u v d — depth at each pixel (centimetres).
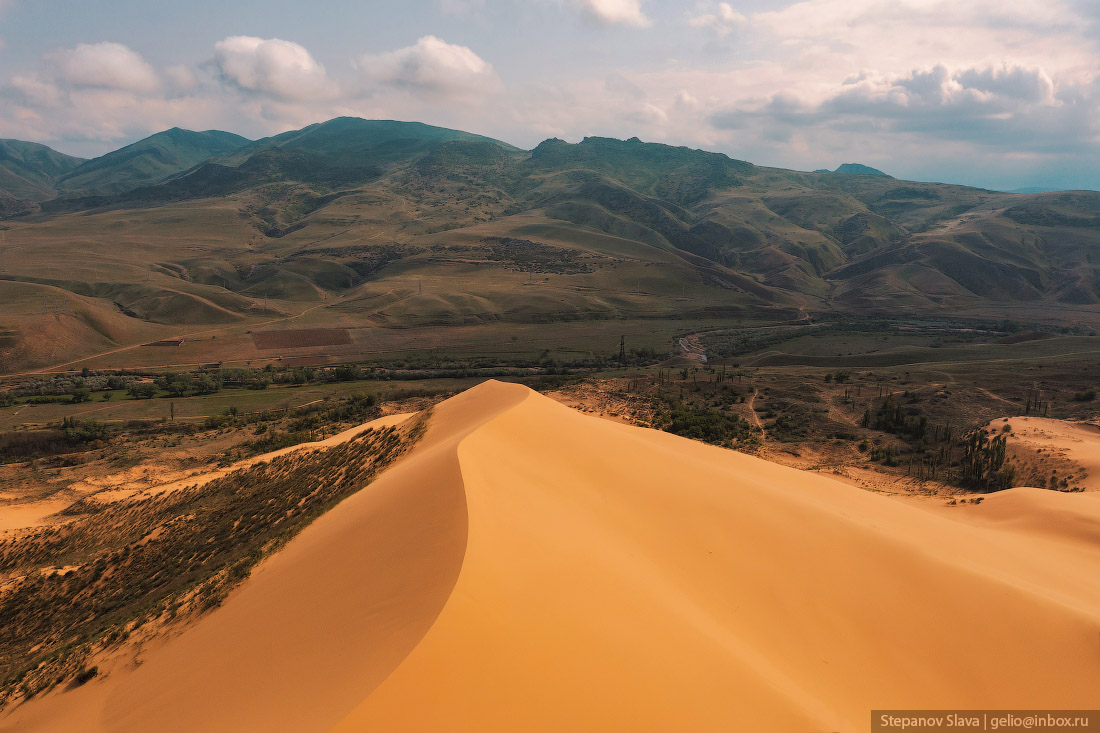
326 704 1328
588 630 1559
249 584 2945
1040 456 6681
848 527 2722
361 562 2331
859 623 2114
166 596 3359
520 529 2158
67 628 3697
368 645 1540
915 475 6894
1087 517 4391
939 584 2331
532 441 3547
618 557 2169
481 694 1247
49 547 5497
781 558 2428
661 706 1334
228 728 1510
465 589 1598
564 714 1240
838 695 1747
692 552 2408
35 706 2556
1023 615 2169
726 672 1539
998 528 4609
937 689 1869
